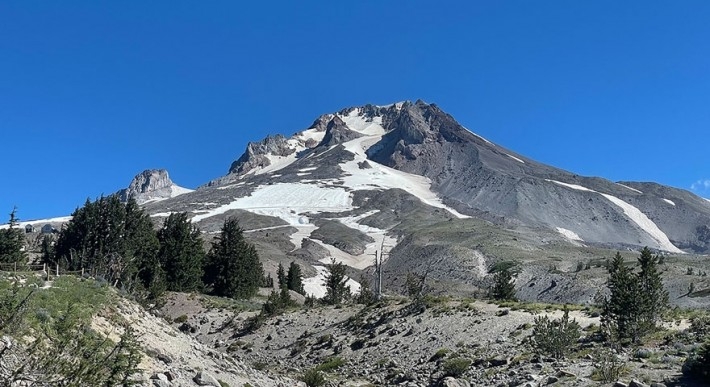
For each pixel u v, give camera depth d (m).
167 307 60.34
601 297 45.06
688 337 28.78
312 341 48.00
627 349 28.80
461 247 172.00
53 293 22.28
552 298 110.69
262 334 52.41
